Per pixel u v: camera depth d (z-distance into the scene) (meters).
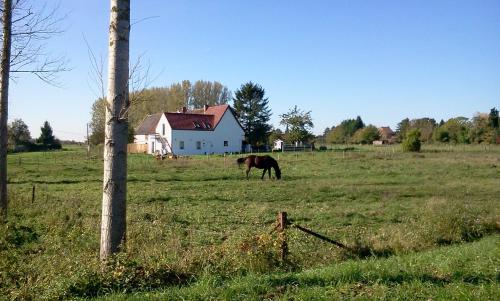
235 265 8.12
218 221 15.02
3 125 14.69
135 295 6.53
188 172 34.00
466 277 7.05
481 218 13.69
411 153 53.69
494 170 34.59
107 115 7.70
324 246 10.32
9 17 14.20
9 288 6.98
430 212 13.97
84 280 6.95
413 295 6.18
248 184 26.78
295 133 75.75
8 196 17.48
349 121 123.31
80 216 14.67
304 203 19.67
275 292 6.50
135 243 10.02
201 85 106.88
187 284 7.34
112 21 7.61
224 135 75.00
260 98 84.94
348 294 6.28
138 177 30.39
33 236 11.56
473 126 85.75
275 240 8.93
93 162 46.19
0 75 14.39
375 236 11.62
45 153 66.25
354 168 36.50
